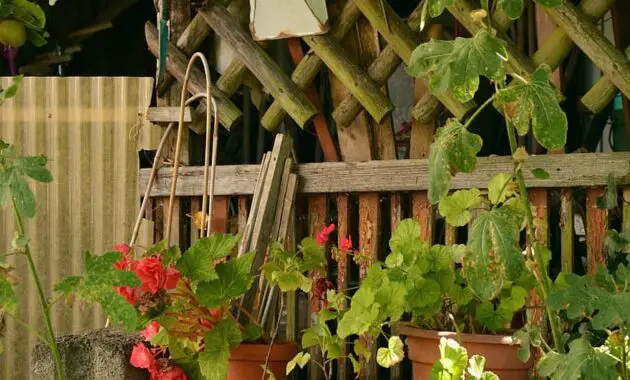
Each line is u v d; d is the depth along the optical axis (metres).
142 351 3.64
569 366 2.96
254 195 4.41
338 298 3.67
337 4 4.92
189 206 5.23
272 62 4.93
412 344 3.66
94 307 5.34
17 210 3.09
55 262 5.37
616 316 2.92
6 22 5.19
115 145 5.27
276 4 4.87
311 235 4.80
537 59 4.56
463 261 3.04
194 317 3.61
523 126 2.95
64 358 3.86
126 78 5.25
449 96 4.57
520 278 3.55
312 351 4.75
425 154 4.77
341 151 4.94
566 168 4.32
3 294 3.11
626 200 4.27
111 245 5.29
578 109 5.75
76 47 6.54
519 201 3.42
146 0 6.99
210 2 5.04
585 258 4.97
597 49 4.40
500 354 3.44
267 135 5.95
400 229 3.66
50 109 5.36
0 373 5.41
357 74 4.77
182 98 4.34
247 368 3.69
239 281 3.59
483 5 3.00
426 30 4.79
